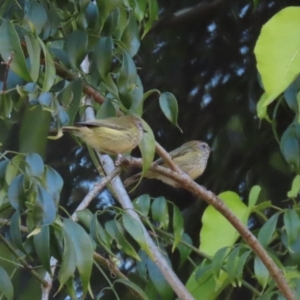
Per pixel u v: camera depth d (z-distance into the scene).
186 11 15.09
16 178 6.90
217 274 8.21
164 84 15.19
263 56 4.11
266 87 4.11
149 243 8.59
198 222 14.38
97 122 9.15
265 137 13.79
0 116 8.25
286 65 4.10
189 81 15.12
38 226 6.62
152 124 15.26
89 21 8.25
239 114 14.16
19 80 7.98
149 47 15.09
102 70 7.88
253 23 14.91
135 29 8.55
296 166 8.52
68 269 6.67
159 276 8.48
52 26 8.23
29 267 8.18
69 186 15.31
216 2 14.99
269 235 8.07
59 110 7.75
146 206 8.82
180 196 15.05
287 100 8.25
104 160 9.78
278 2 14.62
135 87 8.16
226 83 14.83
